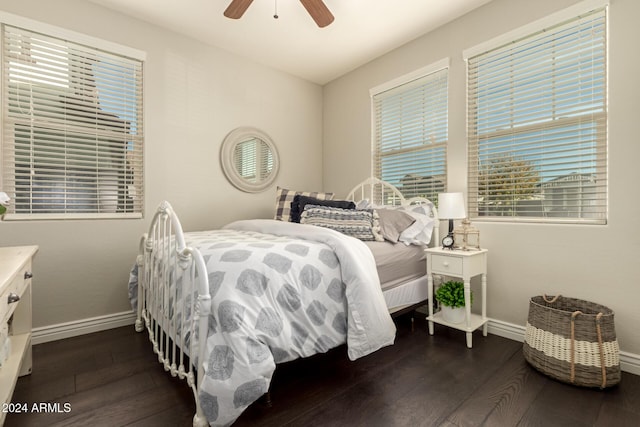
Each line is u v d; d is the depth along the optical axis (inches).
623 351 72.8
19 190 88.7
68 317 93.0
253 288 54.3
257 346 49.7
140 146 106.1
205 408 46.8
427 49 112.1
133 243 103.4
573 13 79.9
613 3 74.5
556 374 67.8
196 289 55.2
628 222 72.4
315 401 61.2
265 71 135.8
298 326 58.0
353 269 66.3
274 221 96.3
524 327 88.0
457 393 63.8
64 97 93.5
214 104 121.4
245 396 46.7
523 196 91.3
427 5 97.2
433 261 92.7
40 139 90.2
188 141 115.1
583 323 66.2
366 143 135.2
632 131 72.0
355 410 58.4
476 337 91.9
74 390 64.6
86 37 94.3
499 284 93.7
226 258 57.9
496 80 96.3
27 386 66.0
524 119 90.7
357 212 96.6
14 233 85.8
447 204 91.4
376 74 130.4
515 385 66.7
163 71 109.3
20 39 86.6
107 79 100.0
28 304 71.2
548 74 86.4
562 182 84.3
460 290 90.3
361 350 63.7
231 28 109.3
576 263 79.6
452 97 105.5
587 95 79.7
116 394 63.2
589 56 79.0
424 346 86.0
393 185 126.9
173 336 59.8
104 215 99.7
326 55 128.1
